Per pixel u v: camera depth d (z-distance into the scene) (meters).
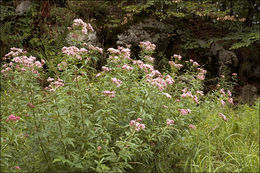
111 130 2.81
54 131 2.33
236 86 7.38
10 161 2.42
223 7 8.72
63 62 2.84
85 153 2.46
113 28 7.55
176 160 3.15
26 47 7.69
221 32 8.55
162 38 7.84
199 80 4.16
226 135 4.22
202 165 3.15
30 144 2.42
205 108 3.89
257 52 7.73
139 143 2.80
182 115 3.15
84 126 2.57
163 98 3.21
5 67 3.39
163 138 2.88
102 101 2.79
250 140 4.20
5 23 7.73
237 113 5.68
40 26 7.82
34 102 2.61
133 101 3.03
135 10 7.86
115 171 2.37
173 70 4.22
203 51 7.92
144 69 3.38
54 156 2.28
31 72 2.62
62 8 7.77
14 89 3.00
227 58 7.46
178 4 8.04
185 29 8.37
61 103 2.60
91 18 7.90
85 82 2.92
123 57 3.50
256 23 8.22
